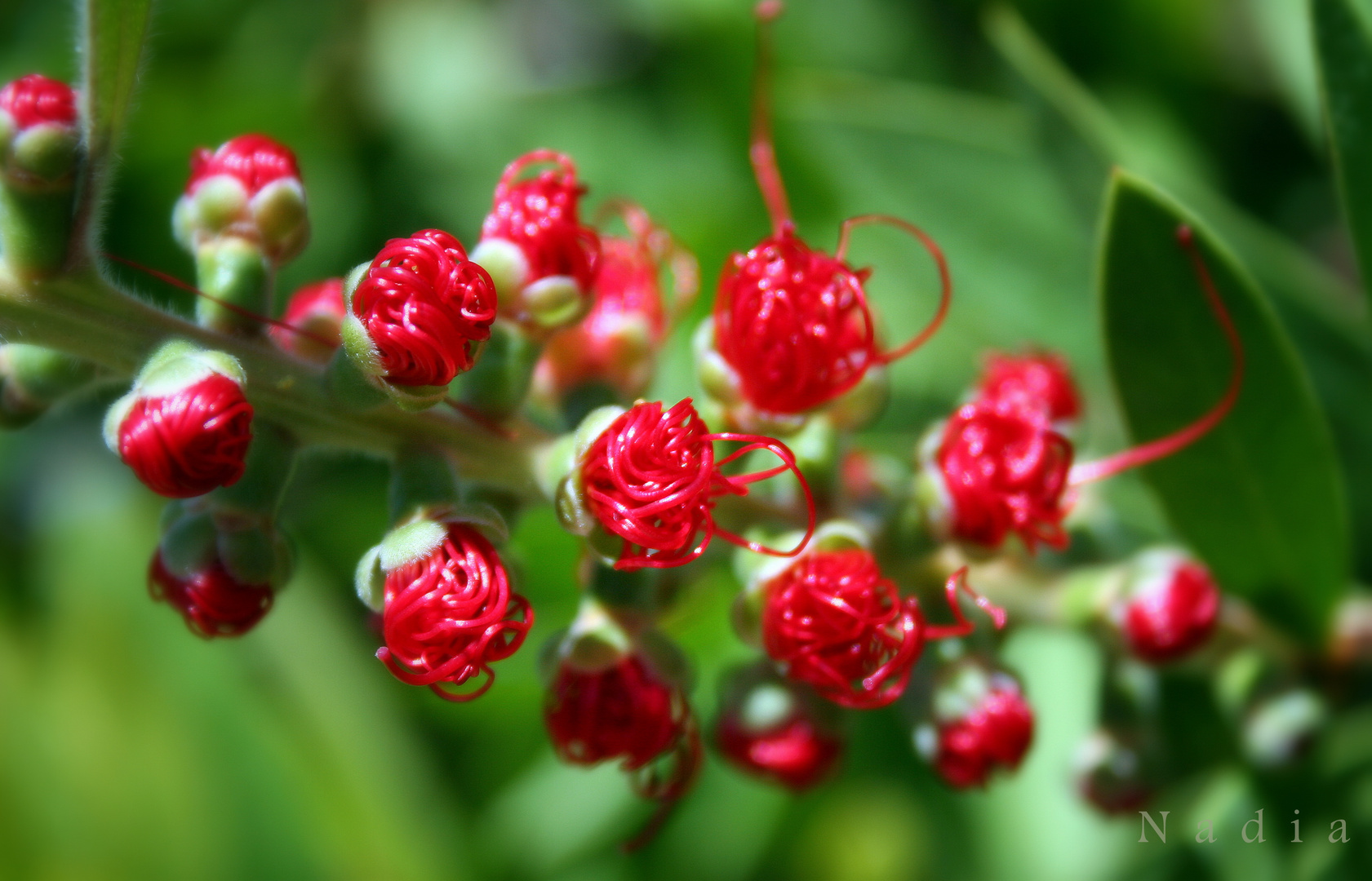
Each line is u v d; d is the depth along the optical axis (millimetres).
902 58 229
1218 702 182
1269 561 175
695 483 151
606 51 263
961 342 203
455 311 149
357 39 252
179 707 216
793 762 166
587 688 158
